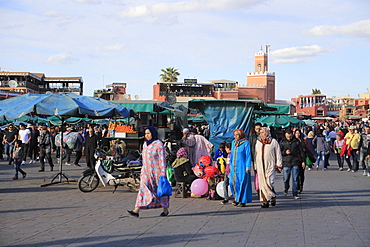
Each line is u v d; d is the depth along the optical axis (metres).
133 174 12.13
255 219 8.38
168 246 6.26
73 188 12.93
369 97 117.44
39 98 13.26
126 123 21.62
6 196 11.31
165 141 15.63
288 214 8.93
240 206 9.92
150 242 6.50
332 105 110.38
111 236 6.89
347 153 19.31
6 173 17.05
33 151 23.11
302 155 11.36
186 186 11.41
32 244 6.39
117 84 80.88
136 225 7.77
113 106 13.53
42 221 8.11
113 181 12.09
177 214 8.92
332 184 14.39
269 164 9.77
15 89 63.38
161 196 8.35
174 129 22.08
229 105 16.67
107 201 10.58
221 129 16.64
